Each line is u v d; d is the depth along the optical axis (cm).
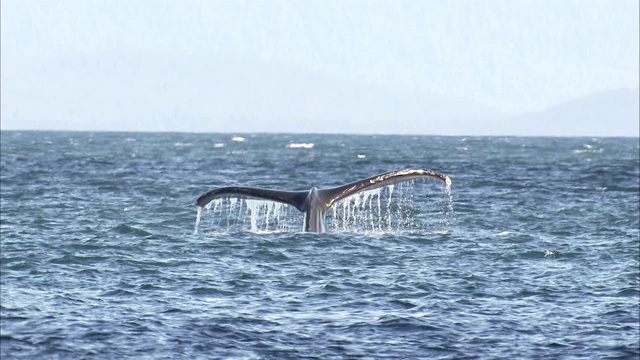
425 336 6700
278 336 6669
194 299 7700
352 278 8569
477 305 7606
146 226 11831
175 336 6612
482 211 14175
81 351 6247
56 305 7388
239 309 7381
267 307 7469
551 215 13800
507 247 10400
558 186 19538
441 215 13538
